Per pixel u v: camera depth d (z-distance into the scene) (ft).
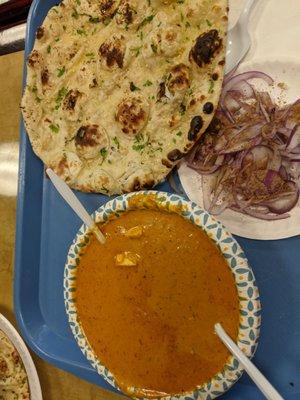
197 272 0.86
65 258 1.17
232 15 0.96
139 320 0.93
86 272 0.99
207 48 0.90
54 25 1.13
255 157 0.91
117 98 1.04
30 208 1.19
